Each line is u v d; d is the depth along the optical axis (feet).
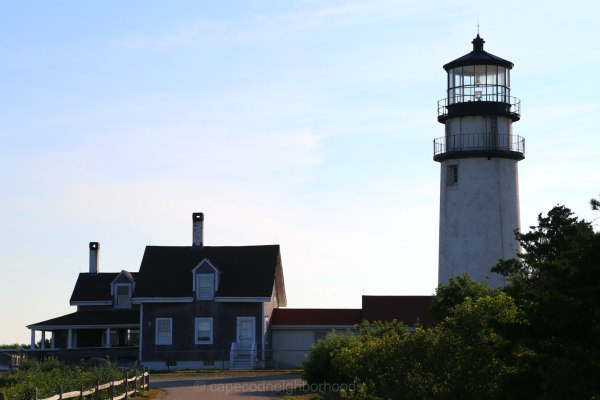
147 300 248.11
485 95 203.31
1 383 140.97
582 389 68.59
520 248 204.13
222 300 246.47
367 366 100.07
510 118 204.23
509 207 203.41
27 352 243.40
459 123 203.62
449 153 203.41
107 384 132.26
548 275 81.30
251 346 243.81
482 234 200.75
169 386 179.01
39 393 113.39
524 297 82.58
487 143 201.26
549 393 70.95
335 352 154.10
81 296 271.90
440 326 100.94
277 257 259.80
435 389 94.38
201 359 244.22
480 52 206.08
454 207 203.62
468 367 93.76
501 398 82.89
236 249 263.29
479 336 95.25
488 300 98.07
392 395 95.96
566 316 71.10
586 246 73.82
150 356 246.06
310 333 252.42
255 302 246.06
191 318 247.70
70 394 112.57
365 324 139.64
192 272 250.16
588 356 69.92
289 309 260.42
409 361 97.09
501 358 84.43
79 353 245.45
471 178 201.67
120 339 265.54
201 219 265.54
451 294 158.61
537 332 76.43
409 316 243.60
